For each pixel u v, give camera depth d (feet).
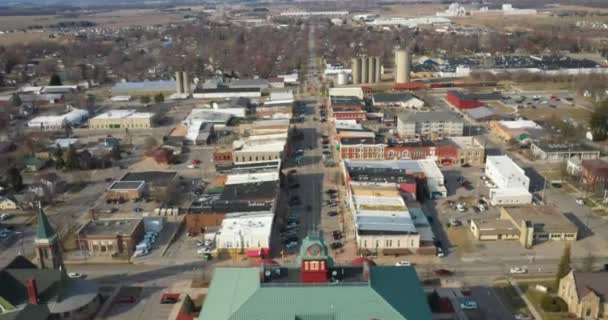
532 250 470.39
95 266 456.86
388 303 303.27
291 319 296.92
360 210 512.22
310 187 627.87
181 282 429.38
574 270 398.01
